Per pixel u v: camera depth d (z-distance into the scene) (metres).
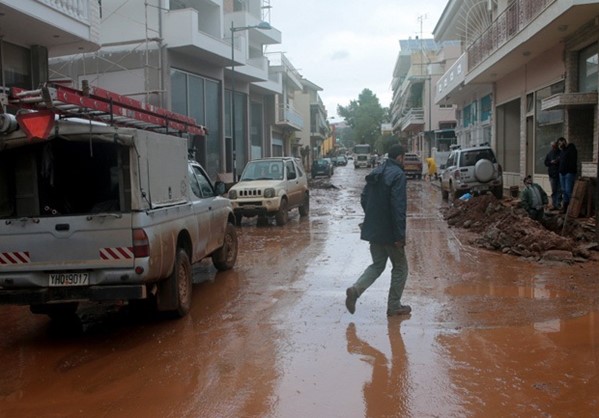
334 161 92.81
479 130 30.11
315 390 4.75
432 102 52.06
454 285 8.30
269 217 19.08
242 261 10.95
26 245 6.16
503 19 19.62
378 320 6.68
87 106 5.90
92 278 6.16
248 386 4.88
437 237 13.21
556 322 6.40
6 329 7.04
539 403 4.36
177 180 7.46
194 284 9.04
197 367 5.37
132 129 6.13
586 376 4.86
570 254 9.84
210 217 8.72
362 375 5.04
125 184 6.23
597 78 14.73
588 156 16.14
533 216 13.66
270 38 35.91
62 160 7.28
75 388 4.99
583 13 13.88
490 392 4.59
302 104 68.00
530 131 21.33
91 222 6.08
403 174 6.60
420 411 4.30
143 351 5.92
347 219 18.08
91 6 14.19
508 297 7.54
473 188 20.28
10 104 5.64
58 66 22.09
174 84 22.39
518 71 22.16
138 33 21.34
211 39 22.91
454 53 48.88
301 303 7.57
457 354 5.47
